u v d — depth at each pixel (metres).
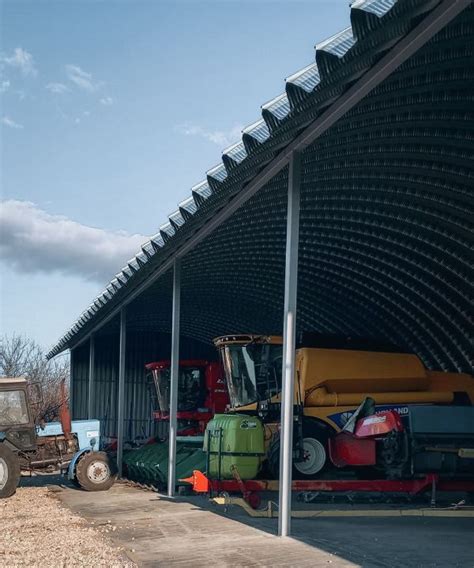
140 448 20.58
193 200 12.13
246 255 17.48
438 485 12.98
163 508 13.80
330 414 15.29
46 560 8.80
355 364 15.85
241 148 10.07
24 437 17.70
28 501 15.73
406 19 6.76
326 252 17.23
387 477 13.79
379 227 15.09
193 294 21.64
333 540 9.69
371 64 7.76
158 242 14.70
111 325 27.17
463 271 15.12
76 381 30.16
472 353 17.08
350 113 9.87
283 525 10.02
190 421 22.78
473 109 9.90
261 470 14.60
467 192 12.41
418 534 10.21
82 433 19.09
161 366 22.81
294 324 10.11
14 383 17.84
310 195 13.45
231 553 9.03
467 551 8.90
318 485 12.90
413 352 19.38
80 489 18.28
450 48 8.23
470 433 13.02
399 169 12.23
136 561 8.77
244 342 16.66
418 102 9.62
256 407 16.22
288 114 8.76
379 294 18.48
